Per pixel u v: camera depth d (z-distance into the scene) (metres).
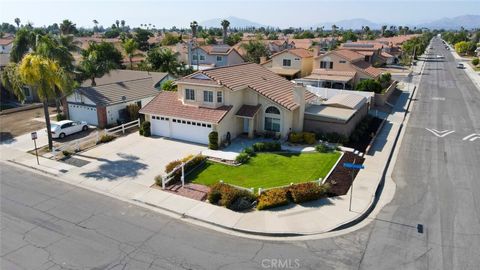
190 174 24.09
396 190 21.89
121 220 18.53
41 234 17.25
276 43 101.94
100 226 17.97
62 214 19.12
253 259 15.39
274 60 65.25
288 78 63.19
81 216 18.92
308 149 28.19
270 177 23.34
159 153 28.05
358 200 20.27
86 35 171.25
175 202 20.33
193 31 129.62
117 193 21.55
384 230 17.56
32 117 39.88
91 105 35.78
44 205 20.08
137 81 42.78
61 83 27.75
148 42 118.88
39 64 25.98
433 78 69.69
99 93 36.75
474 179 23.45
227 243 16.58
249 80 32.72
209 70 30.95
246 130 32.25
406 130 34.66
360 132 32.06
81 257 15.55
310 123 31.53
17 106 46.22
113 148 29.31
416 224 18.08
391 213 19.17
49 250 16.02
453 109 43.47
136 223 18.25
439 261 15.23
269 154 27.41
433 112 41.91
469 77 71.25
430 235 17.12
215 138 28.36
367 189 21.62
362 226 17.94
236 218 18.59
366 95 42.22
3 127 35.94
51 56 34.53
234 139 30.97
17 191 21.83
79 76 41.12
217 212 19.22
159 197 20.94
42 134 33.56
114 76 50.16
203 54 75.94
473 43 132.25
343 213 18.91
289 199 20.34
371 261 15.23
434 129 34.94
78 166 25.69
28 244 16.45
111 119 36.41
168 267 14.88
